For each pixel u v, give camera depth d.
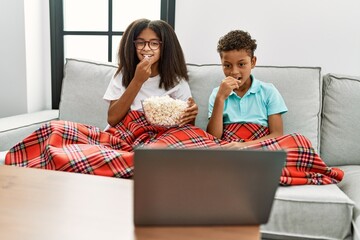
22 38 1.89
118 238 0.52
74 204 0.63
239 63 1.29
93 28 2.04
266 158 0.49
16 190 0.69
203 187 0.51
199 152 0.49
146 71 1.37
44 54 2.05
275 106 1.34
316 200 0.94
